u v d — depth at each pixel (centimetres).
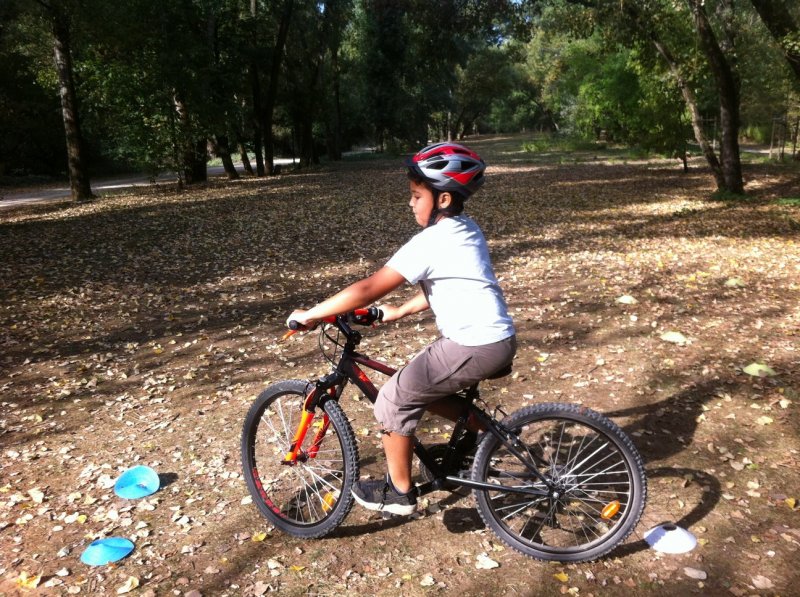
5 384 544
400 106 4334
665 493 341
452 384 269
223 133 2325
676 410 438
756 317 642
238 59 2602
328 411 306
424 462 301
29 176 3328
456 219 268
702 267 877
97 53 2066
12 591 285
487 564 293
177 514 340
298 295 820
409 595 276
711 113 2886
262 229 1350
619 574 284
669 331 597
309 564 298
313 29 3400
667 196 1723
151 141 2169
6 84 3272
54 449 423
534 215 1466
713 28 1667
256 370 554
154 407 485
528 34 2031
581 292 761
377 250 1101
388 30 3953
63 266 1031
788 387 466
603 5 1661
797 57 1402
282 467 377
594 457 367
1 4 1989
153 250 1149
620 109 2447
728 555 292
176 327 695
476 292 265
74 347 638
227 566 299
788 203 1451
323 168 3391
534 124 8125
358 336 304
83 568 299
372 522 329
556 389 482
